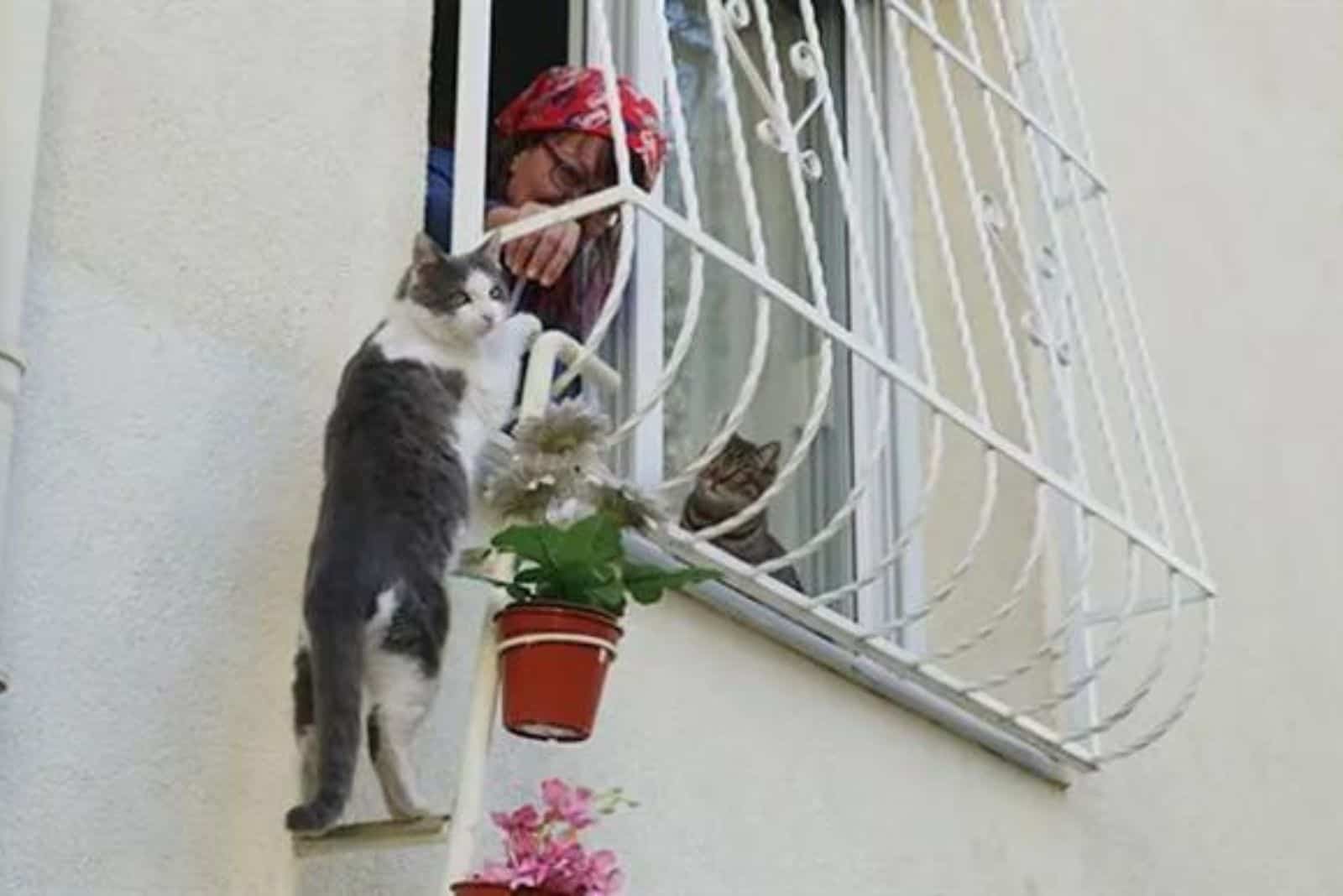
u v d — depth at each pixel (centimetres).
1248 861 470
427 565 261
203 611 277
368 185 314
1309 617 518
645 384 364
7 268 259
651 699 338
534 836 263
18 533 262
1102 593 445
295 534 289
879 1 464
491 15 396
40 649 261
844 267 441
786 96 435
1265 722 491
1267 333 539
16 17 268
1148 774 448
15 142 264
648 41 402
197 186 293
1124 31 522
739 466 380
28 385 267
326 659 254
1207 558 488
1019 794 406
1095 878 421
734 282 416
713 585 349
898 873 372
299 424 294
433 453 266
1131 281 494
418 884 288
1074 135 480
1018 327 440
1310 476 536
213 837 269
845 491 424
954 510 430
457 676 303
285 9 311
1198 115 540
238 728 276
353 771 254
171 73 294
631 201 314
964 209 450
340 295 305
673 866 333
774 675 360
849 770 369
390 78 323
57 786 258
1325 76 602
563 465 270
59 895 255
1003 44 432
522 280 348
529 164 361
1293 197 568
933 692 386
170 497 278
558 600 263
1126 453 468
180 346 284
